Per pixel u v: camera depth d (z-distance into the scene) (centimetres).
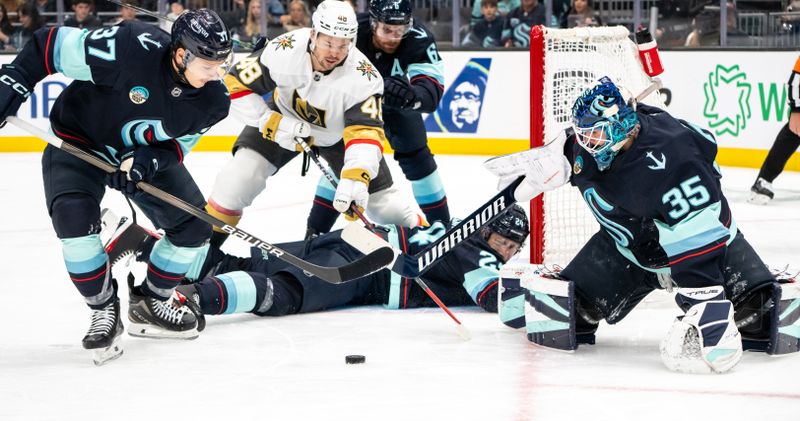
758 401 480
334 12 613
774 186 1309
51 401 482
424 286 604
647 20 1591
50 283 768
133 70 509
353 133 646
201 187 1312
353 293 686
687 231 509
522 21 1625
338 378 521
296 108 673
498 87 1598
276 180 1369
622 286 574
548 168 559
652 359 560
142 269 803
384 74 767
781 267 809
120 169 532
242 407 473
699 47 1485
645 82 740
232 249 890
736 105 1462
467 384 511
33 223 1050
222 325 637
